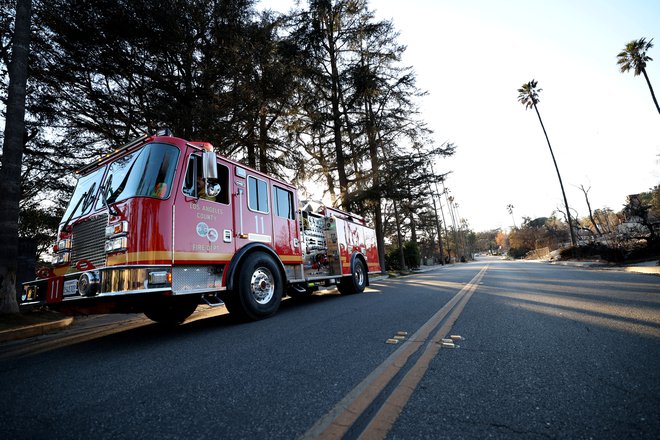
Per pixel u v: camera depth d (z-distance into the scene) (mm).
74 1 9469
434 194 19297
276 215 6379
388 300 7047
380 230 22828
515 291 7648
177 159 4535
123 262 3799
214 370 2709
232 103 12633
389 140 21047
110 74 10914
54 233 11531
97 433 1727
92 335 4992
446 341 3275
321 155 21281
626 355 2652
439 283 11625
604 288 7371
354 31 20797
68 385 2553
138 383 2500
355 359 2820
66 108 10719
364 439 1556
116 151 4836
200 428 1724
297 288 6840
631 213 19125
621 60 28766
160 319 5805
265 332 4191
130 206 3971
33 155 10477
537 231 63344
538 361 2602
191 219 4512
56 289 4070
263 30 14312
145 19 10297
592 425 1614
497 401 1924
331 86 19750
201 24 12078
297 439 1574
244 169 5773
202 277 4555
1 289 5895
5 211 6125
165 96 11320
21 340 4930
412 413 1807
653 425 1593
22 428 1820
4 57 9273
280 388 2236
